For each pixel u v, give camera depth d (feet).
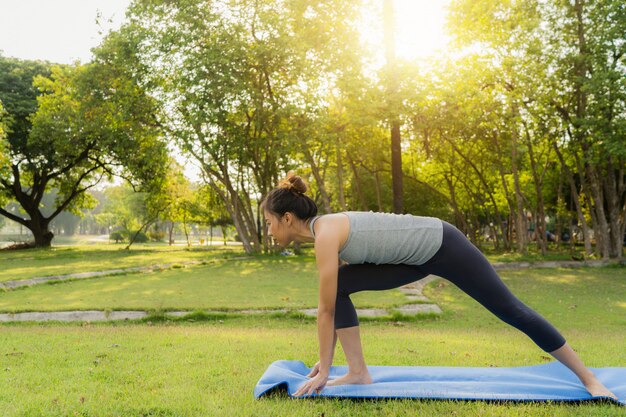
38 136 107.14
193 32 76.33
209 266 72.18
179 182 122.01
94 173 131.13
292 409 9.80
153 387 11.71
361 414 9.56
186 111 82.99
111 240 237.66
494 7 71.15
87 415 9.71
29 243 128.57
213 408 9.91
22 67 122.52
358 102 69.77
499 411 9.55
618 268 70.54
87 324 29.78
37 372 13.25
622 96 65.77
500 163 93.25
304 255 94.12
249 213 107.34
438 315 34.81
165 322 31.17
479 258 10.64
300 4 71.56
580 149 79.92
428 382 11.57
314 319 32.27
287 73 77.41
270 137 83.15
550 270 68.95
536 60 72.49
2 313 32.12
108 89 94.63
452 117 72.90
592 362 15.08
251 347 17.38
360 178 114.01
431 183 120.16
